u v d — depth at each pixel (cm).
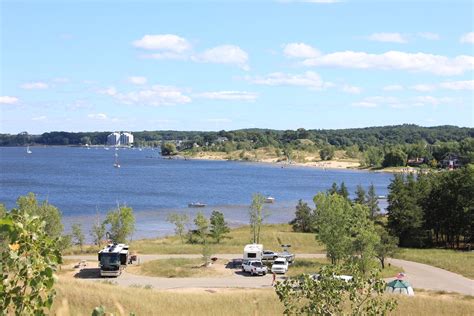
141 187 18788
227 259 6594
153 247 7456
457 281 5541
